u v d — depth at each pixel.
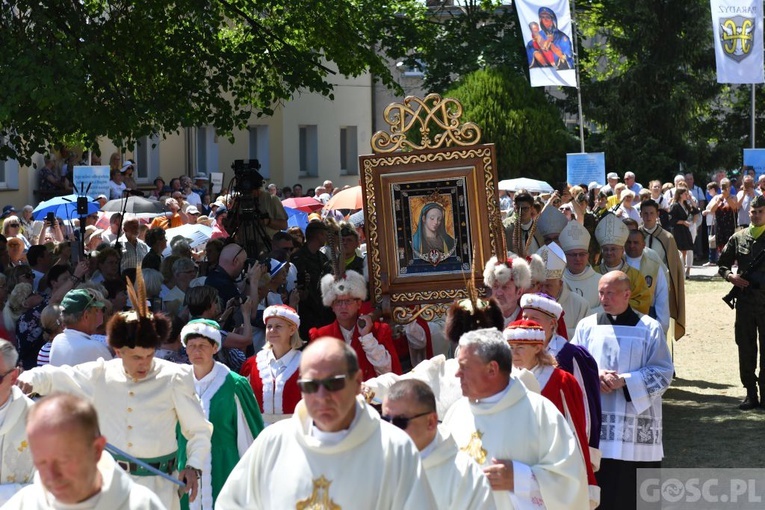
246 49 15.84
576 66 24.98
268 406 7.23
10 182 23.81
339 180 38.22
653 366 7.59
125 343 5.87
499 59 33.28
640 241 10.78
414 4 30.66
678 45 35.44
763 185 25.44
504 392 5.21
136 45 14.83
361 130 39.09
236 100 16.11
